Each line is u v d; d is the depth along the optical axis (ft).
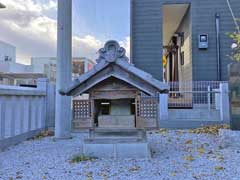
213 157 13.42
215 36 34.40
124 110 13.98
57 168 11.77
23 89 18.69
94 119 13.75
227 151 14.71
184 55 39.63
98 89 13.50
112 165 12.10
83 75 12.93
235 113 16.51
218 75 33.94
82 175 10.73
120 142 13.55
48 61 87.76
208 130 21.56
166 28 44.75
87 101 13.69
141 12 35.29
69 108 19.67
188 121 23.77
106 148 13.53
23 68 83.35
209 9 34.60
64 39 19.43
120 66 12.69
